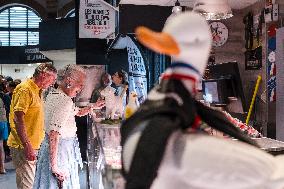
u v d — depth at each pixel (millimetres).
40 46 10898
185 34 1182
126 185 1138
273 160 1208
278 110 4172
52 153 3111
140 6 4719
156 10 4738
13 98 3795
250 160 1136
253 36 5023
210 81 3090
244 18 5266
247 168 1118
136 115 1196
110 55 8367
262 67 4789
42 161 3273
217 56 5336
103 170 1855
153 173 1107
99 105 4340
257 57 4910
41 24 10797
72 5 16188
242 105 3023
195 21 1201
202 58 1221
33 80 3789
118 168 1628
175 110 1150
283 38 4035
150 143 1104
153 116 1151
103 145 2221
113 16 6996
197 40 1193
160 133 1104
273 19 4348
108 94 4219
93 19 6969
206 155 1110
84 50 8258
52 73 3764
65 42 10250
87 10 6961
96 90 6805
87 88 7758
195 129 1229
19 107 3613
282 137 4102
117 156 1920
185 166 1111
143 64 6480
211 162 1105
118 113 4199
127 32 4727
